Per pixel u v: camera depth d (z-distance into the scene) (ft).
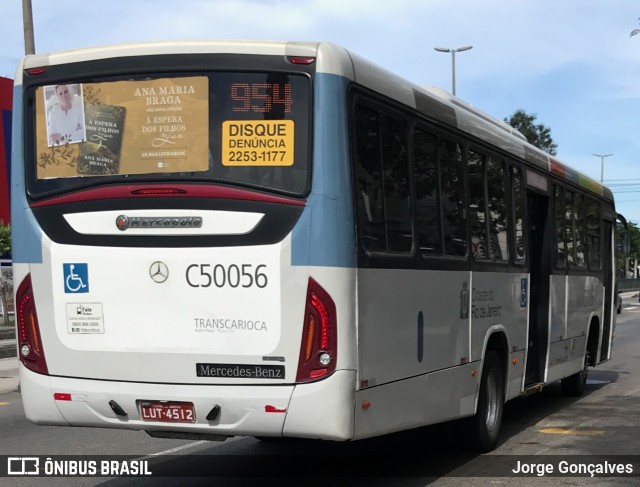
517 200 28.78
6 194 78.33
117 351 17.67
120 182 17.83
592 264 39.91
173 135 17.65
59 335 18.16
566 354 34.99
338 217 16.80
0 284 70.13
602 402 37.17
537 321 32.12
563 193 34.99
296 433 16.74
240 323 16.93
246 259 16.92
